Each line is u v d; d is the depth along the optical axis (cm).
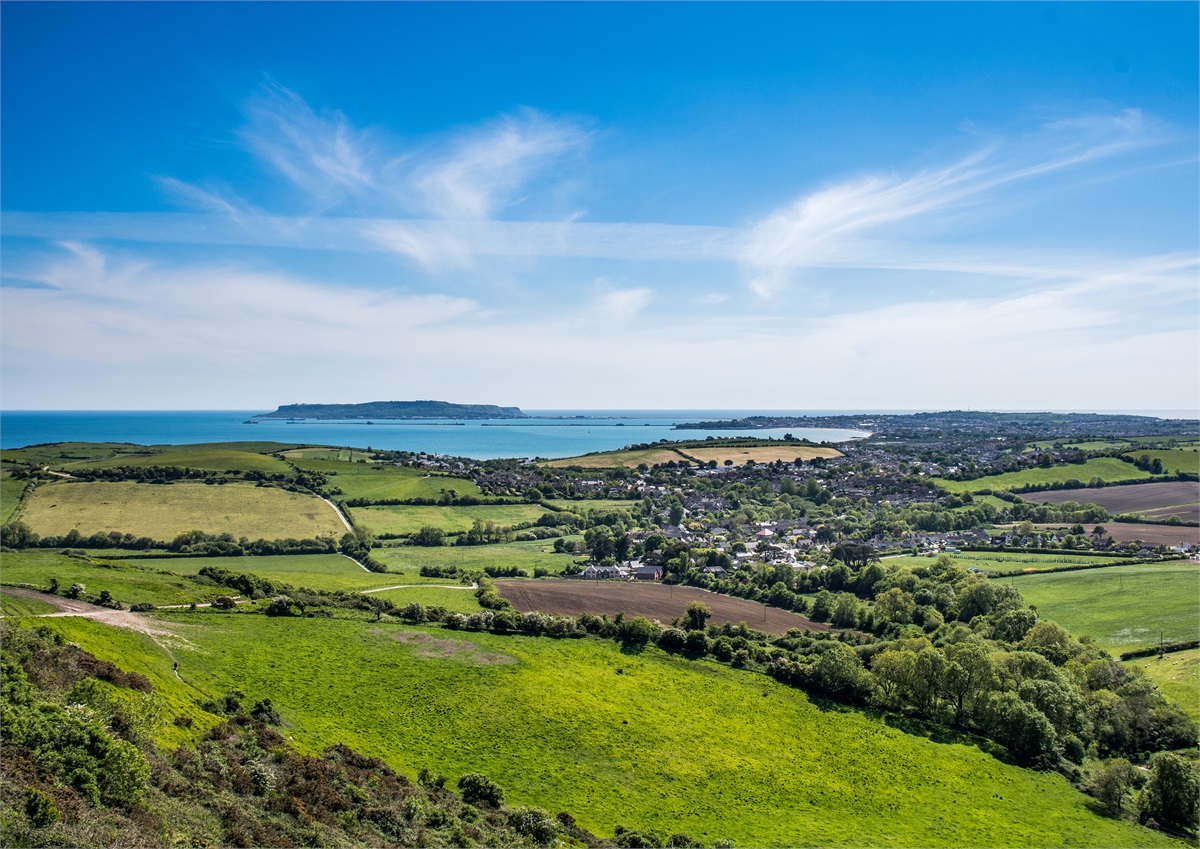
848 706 8156
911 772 6831
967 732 7831
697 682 8306
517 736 6588
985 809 6281
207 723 4872
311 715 6306
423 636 8644
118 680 4775
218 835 3111
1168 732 7550
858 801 6231
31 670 4128
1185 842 5950
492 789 5347
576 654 8675
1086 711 7956
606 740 6712
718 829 5547
